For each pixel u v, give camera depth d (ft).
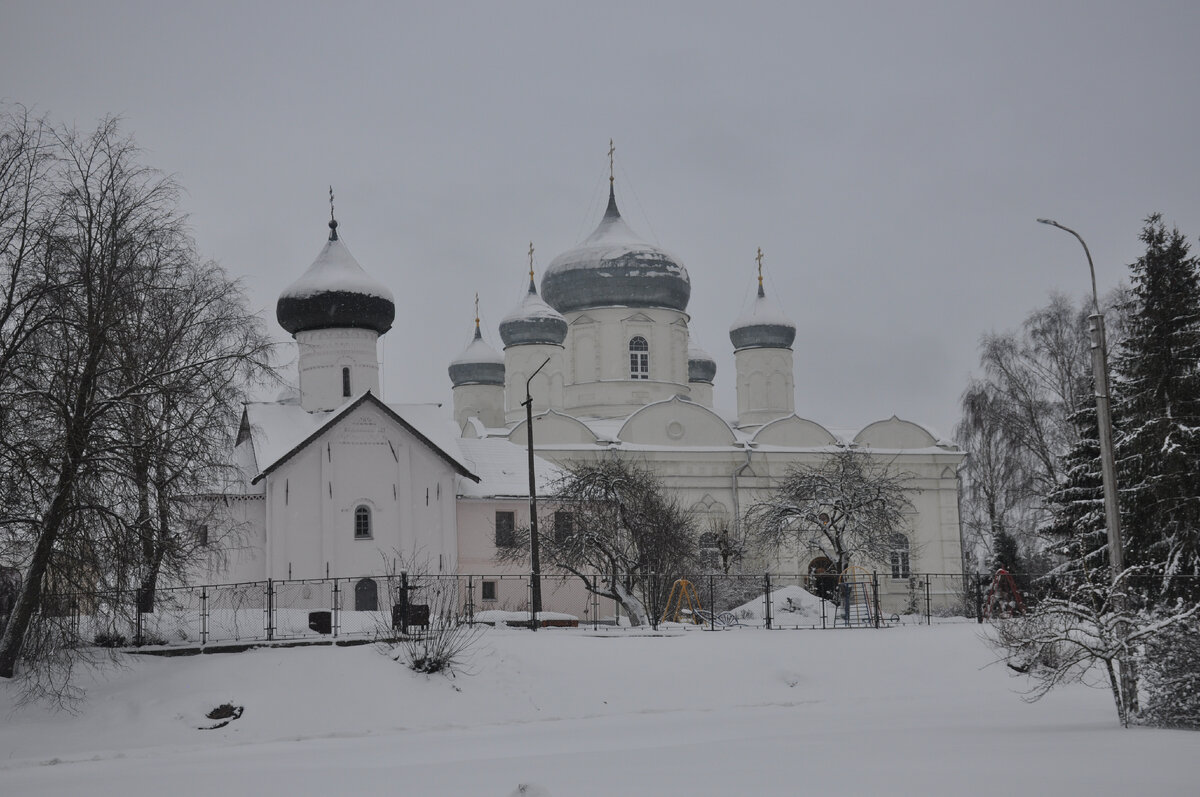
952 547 268.21
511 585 202.90
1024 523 242.58
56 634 109.40
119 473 109.40
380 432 197.47
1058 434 232.53
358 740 99.40
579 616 204.13
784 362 302.25
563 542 178.50
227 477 130.11
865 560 240.53
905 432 272.51
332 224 218.18
